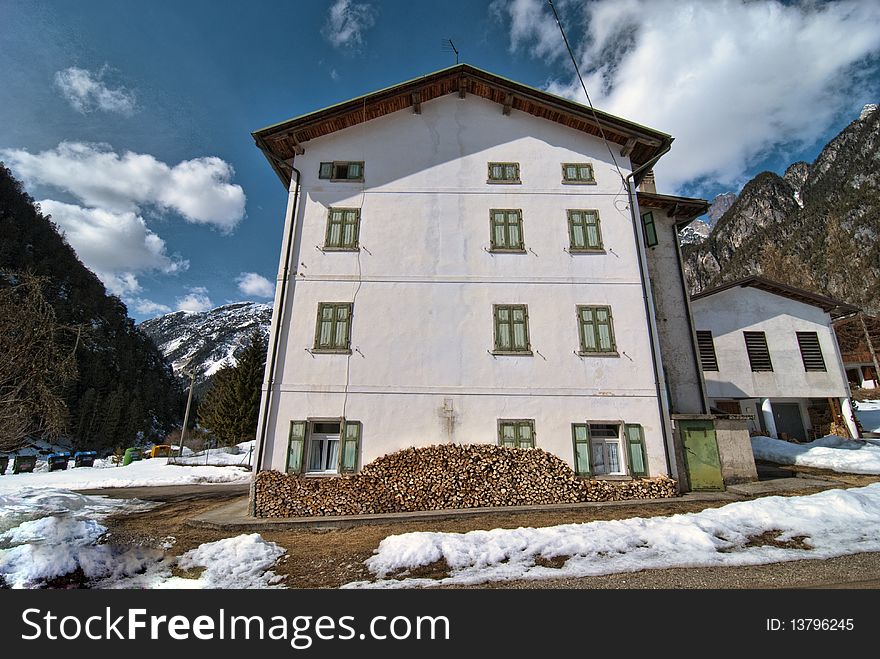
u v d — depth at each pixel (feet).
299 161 46.44
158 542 29.14
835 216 296.30
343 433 38.63
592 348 41.24
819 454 52.24
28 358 41.42
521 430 39.17
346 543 28.27
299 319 41.45
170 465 90.53
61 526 30.94
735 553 22.00
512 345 41.24
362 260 43.32
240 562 23.95
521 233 44.62
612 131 47.01
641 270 43.65
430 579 20.63
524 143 47.88
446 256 43.73
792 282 273.13
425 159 46.93
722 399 66.18
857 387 124.67
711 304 68.85
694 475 39.91
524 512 34.45
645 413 39.86
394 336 41.19
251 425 128.06
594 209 45.65
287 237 43.75
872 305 217.36
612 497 37.24
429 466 37.55
